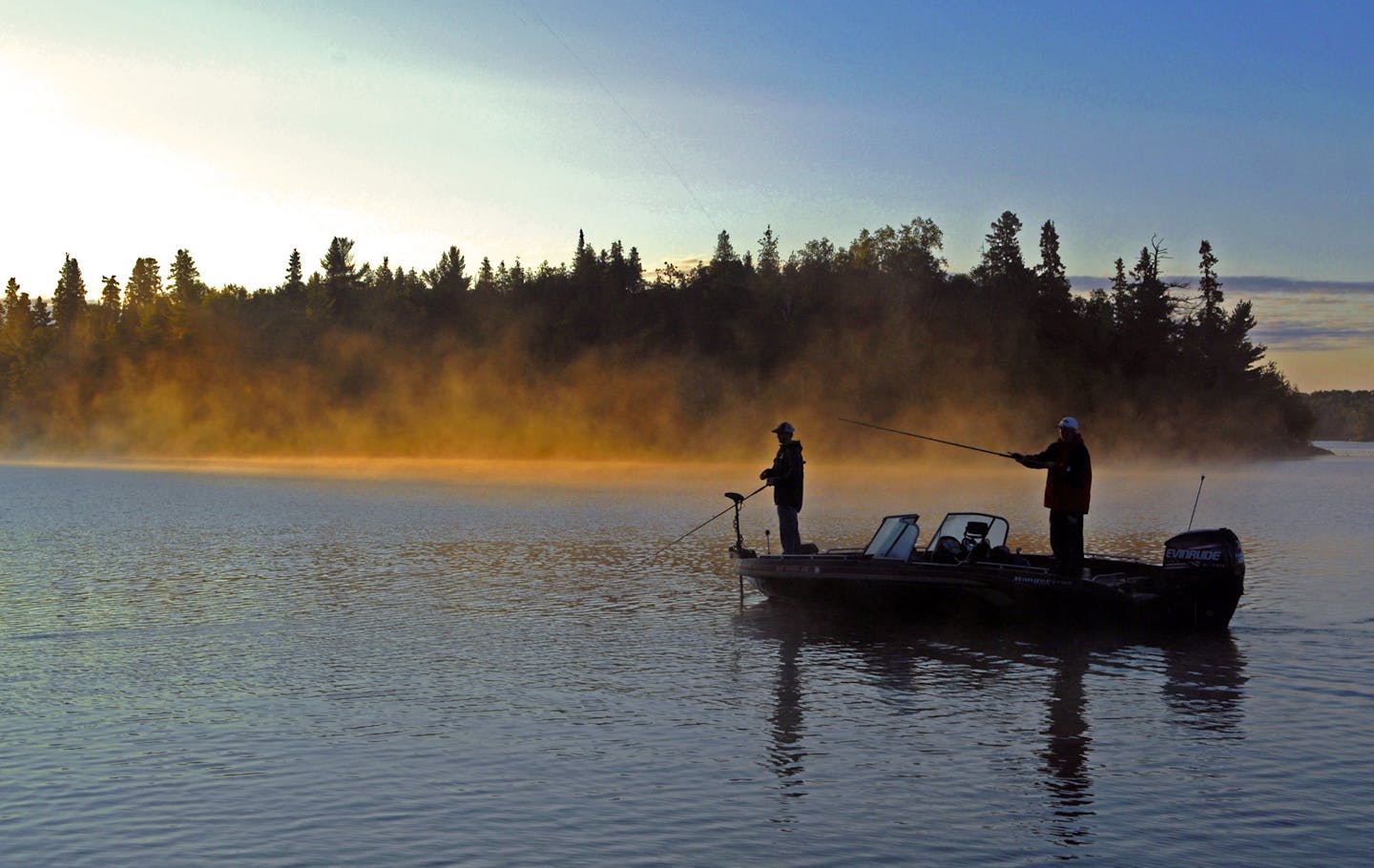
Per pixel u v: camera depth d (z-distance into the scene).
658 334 128.25
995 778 8.66
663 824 7.68
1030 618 14.29
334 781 8.54
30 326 172.50
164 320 144.12
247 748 9.37
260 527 29.75
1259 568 20.97
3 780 8.53
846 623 15.21
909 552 15.34
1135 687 11.62
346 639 13.98
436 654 13.10
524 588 18.34
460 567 21.11
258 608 16.25
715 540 26.25
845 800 8.16
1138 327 127.06
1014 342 119.75
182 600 16.91
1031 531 29.34
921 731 9.95
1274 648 13.67
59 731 9.86
